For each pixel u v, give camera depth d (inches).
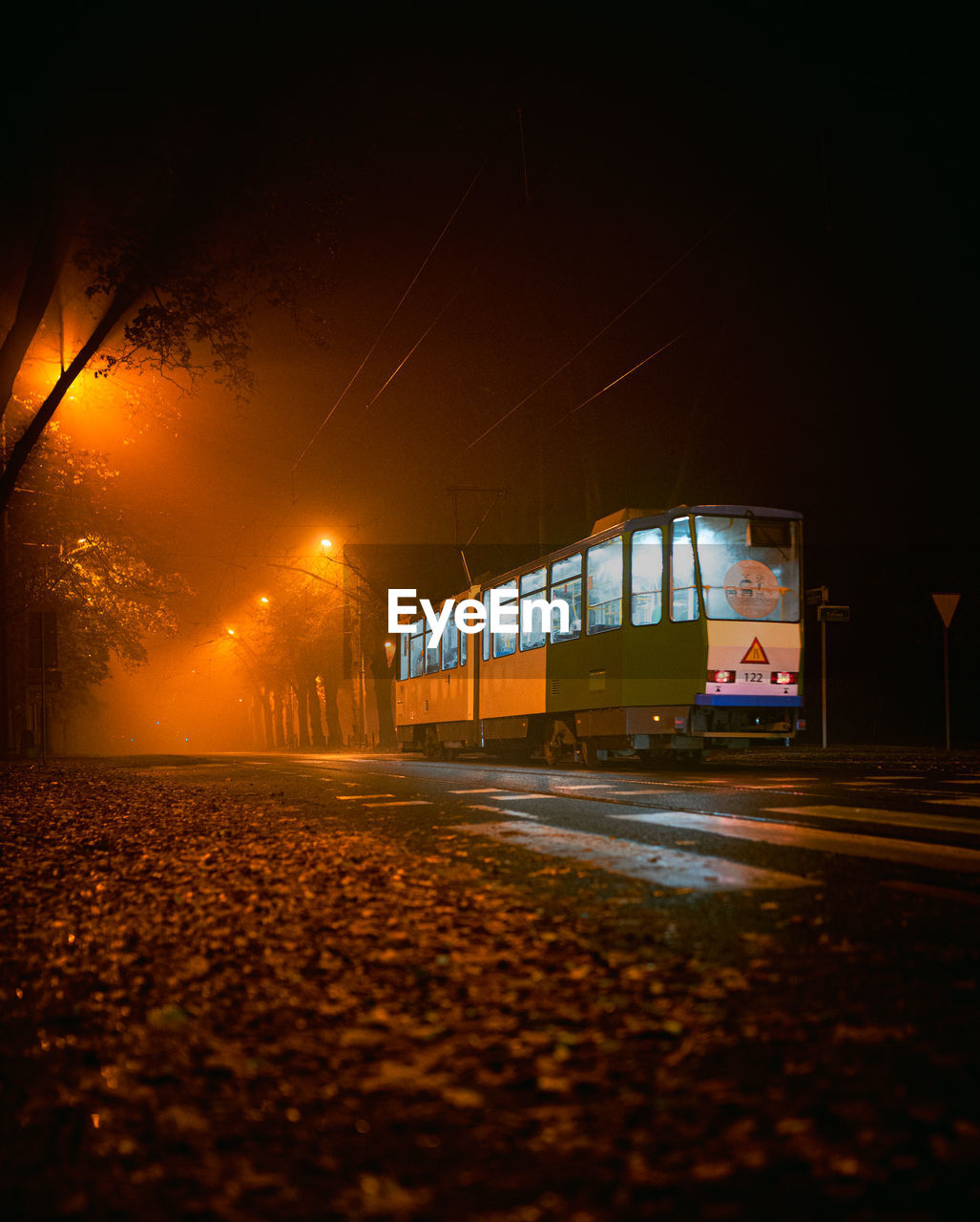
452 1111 120.4
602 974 172.9
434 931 210.7
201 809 510.6
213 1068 137.9
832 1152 106.7
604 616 745.6
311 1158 110.6
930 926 201.3
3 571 1186.0
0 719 1237.7
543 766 855.7
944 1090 120.9
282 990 174.4
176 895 270.2
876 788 495.5
